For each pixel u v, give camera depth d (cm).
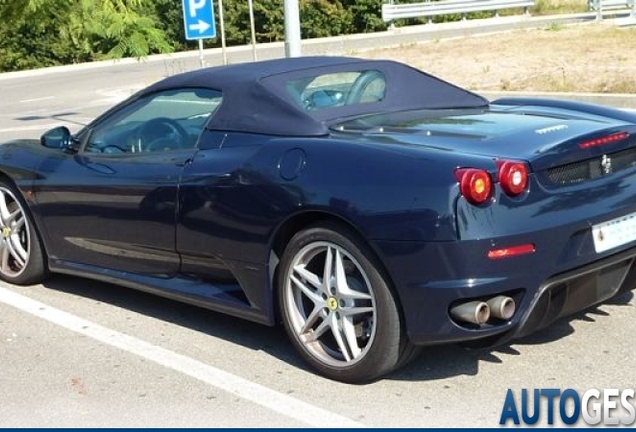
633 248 450
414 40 2912
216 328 536
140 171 528
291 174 445
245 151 475
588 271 428
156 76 2583
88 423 415
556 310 430
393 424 400
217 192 477
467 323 405
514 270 401
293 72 514
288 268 456
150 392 446
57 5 706
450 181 397
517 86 1493
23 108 2003
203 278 511
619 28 2445
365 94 516
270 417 413
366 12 3816
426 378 448
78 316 566
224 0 3706
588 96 1303
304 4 3753
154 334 529
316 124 464
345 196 420
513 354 471
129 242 541
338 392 437
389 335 421
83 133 589
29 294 615
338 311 440
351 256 427
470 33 3003
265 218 455
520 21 3412
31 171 600
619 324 507
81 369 479
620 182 447
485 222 396
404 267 406
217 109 507
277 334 521
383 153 423
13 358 498
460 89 555
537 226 406
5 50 3244
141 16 733
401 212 404
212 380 458
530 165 409
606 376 441
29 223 615
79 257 587
